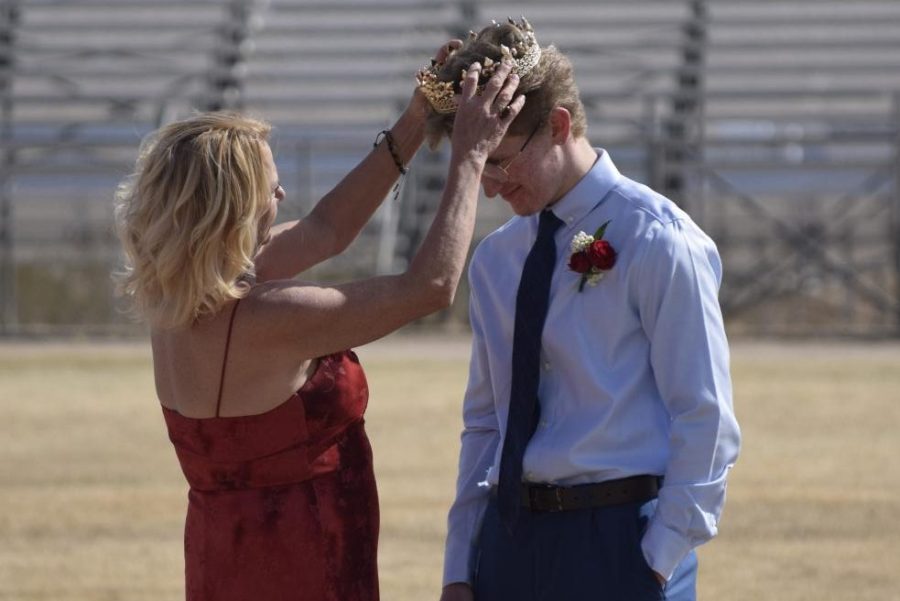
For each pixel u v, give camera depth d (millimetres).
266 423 7762
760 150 51375
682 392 7480
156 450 23750
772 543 16438
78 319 44281
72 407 28547
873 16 54562
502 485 7832
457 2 55656
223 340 7590
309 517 7887
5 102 51156
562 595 7676
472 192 7543
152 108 53031
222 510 7945
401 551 16375
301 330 7531
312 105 52500
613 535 7590
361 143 45344
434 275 7500
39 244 46219
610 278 7582
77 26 56312
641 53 55281
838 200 46344
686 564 7836
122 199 7648
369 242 44781
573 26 54812
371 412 27031
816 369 32938
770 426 25203
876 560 15648
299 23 57531
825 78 53406
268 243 8805
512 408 7805
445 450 23062
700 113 50094
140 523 18203
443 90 7812
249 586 7898
